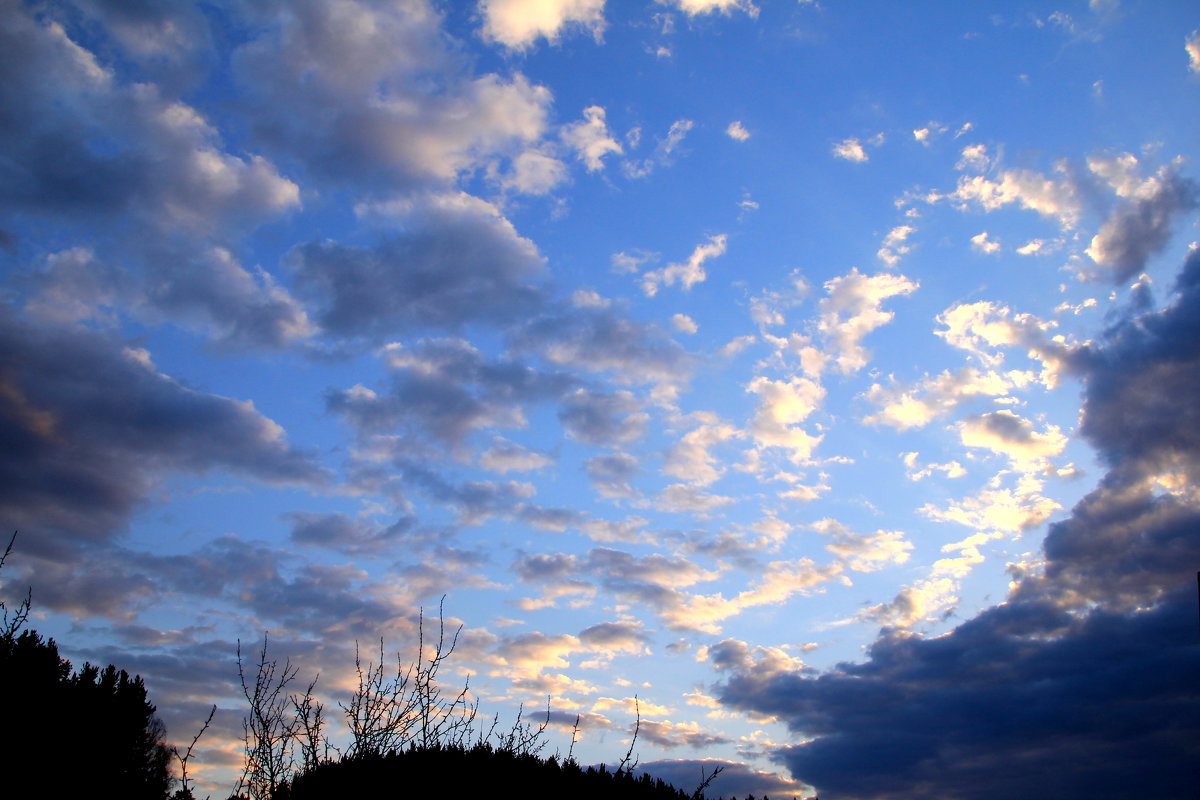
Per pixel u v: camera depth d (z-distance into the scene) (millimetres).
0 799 9109
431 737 9938
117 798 9938
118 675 12602
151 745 11164
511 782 10242
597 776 11344
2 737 9453
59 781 9477
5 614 10680
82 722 10367
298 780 8602
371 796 8812
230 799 8352
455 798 9352
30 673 10328
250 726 8578
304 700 9109
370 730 9258
